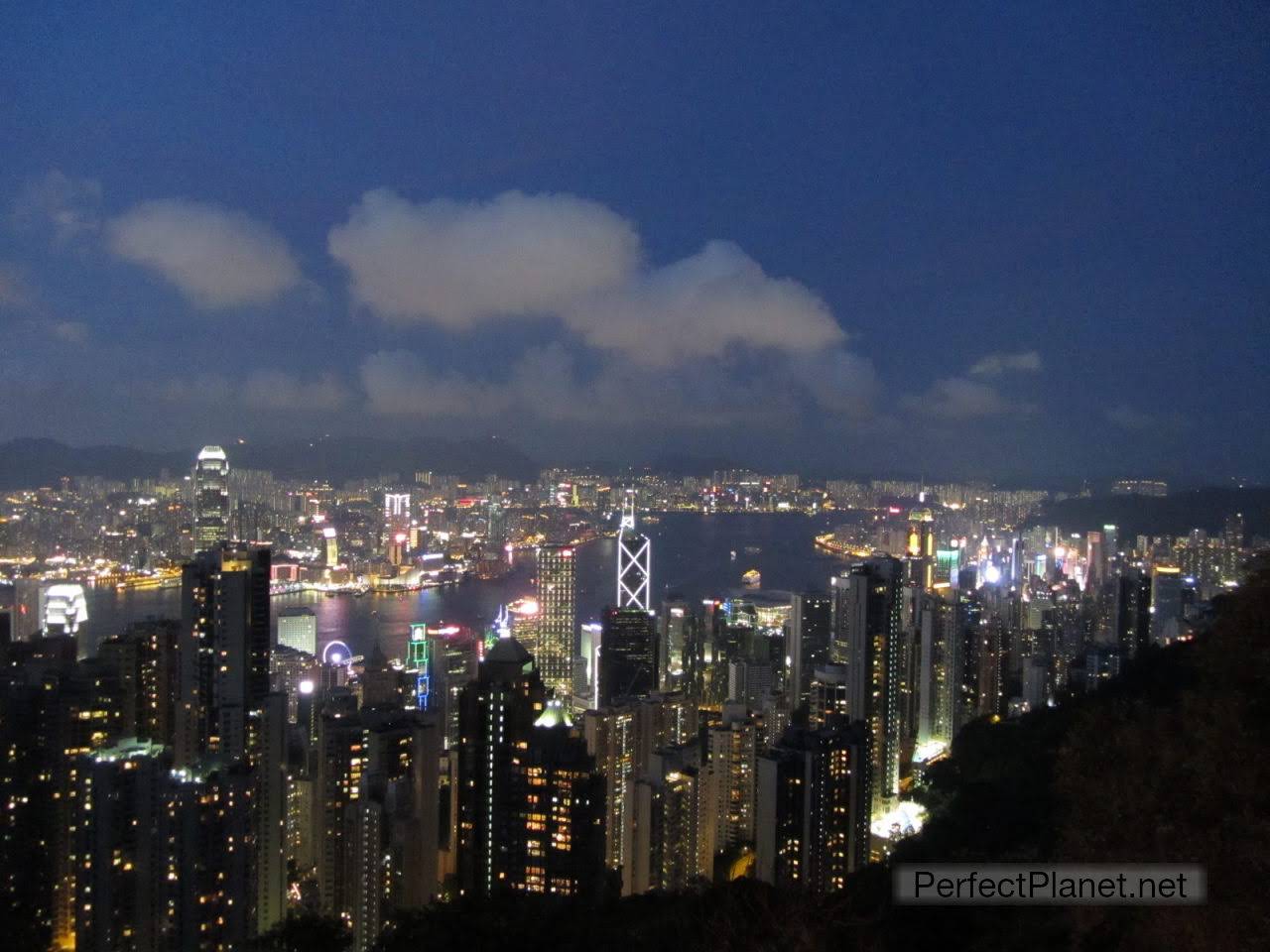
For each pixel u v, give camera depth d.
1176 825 12.41
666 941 22.06
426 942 25.61
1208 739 12.58
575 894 48.28
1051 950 16.00
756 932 20.08
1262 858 11.34
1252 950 11.05
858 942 18.67
